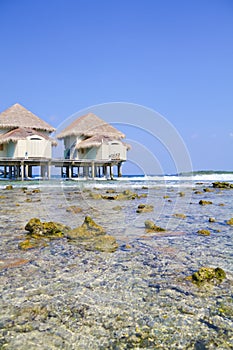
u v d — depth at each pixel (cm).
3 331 250
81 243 523
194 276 365
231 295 320
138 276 373
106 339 241
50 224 604
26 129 3048
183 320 270
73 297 313
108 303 301
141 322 266
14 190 1788
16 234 596
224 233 622
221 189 1961
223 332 251
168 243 536
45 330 252
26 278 364
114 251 483
